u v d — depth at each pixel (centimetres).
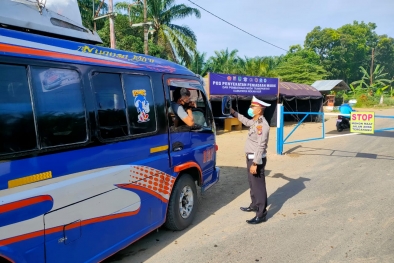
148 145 367
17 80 243
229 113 475
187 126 444
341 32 4978
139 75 364
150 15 2292
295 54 4322
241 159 946
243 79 1609
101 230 307
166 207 404
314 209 516
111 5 1279
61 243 267
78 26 359
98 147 303
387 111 3019
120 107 333
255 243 403
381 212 496
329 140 1271
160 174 386
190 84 464
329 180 687
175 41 2311
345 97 3984
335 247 388
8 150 231
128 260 366
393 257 362
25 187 240
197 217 493
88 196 291
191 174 479
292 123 2092
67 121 276
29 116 247
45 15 321
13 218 230
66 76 280
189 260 364
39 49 264
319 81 3225
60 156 267
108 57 332
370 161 869
